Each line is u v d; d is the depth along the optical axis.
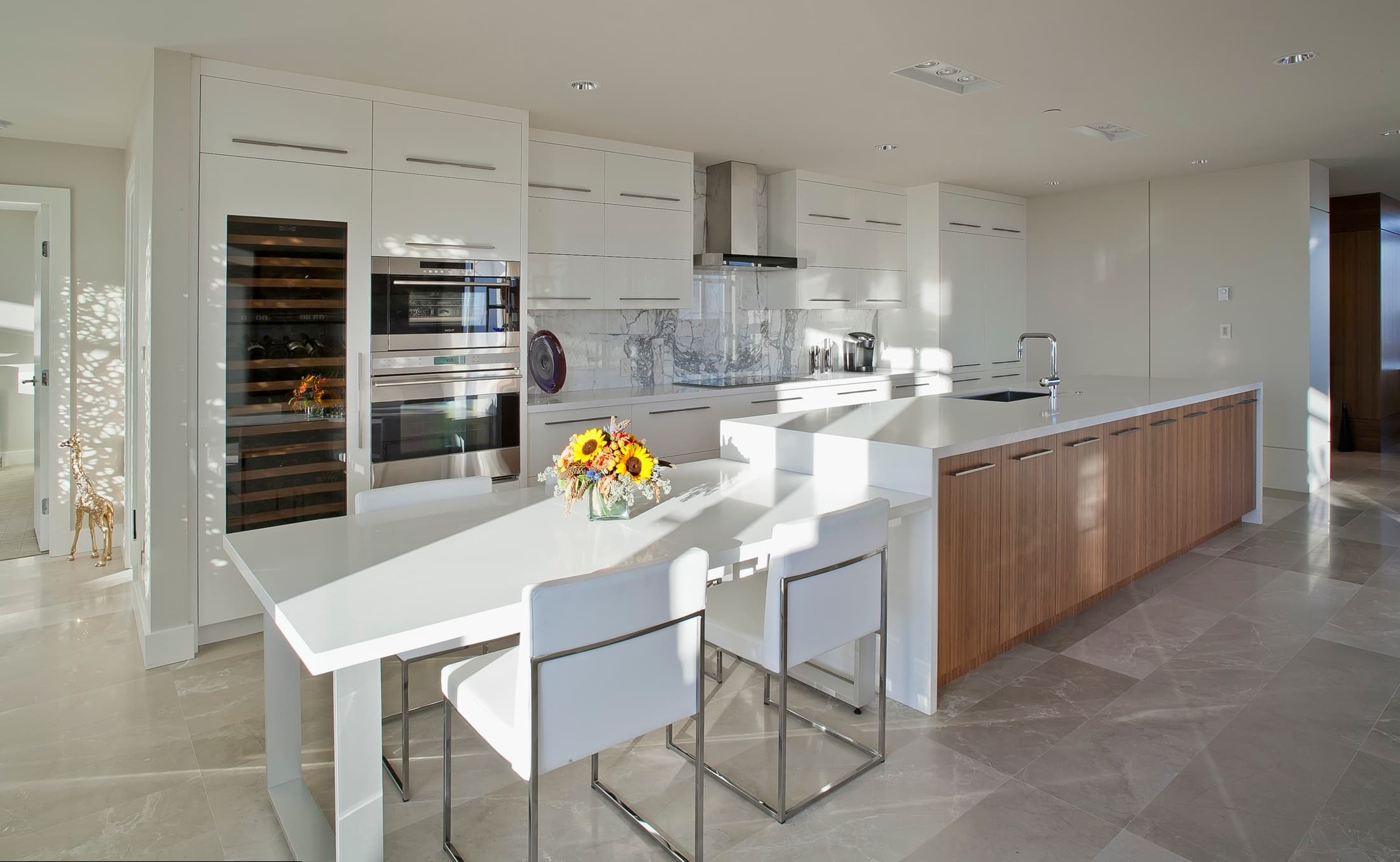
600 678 1.77
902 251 6.82
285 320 3.63
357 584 1.86
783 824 2.23
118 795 2.43
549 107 4.26
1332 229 8.23
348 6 2.93
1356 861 2.04
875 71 3.78
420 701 3.01
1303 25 3.31
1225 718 2.79
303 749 2.71
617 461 2.38
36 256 4.86
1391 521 5.36
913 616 2.87
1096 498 3.70
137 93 3.82
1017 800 2.33
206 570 3.49
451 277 4.09
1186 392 4.59
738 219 5.70
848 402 6.07
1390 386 8.68
